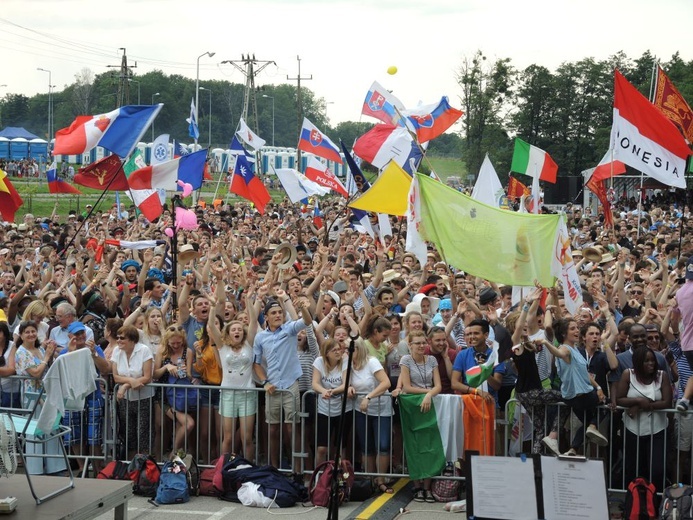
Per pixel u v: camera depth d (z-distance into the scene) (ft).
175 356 35.55
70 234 83.20
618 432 32.32
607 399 32.40
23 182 216.95
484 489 27.78
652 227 105.91
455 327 38.60
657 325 37.52
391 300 40.04
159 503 32.01
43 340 36.32
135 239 72.95
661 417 31.22
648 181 186.19
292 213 133.18
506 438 32.63
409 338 33.30
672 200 182.91
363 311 42.60
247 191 77.05
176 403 34.81
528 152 77.61
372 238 68.39
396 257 63.21
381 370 33.17
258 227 104.01
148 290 41.83
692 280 32.45
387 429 33.22
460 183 238.27
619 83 52.06
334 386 33.55
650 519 29.60
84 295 44.57
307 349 35.76
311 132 86.79
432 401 32.50
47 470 33.76
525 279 35.70
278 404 33.76
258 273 52.11
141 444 34.47
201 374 35.12
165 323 39.19
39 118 489.26
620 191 187.83
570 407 32.35
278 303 35.99
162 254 57.93
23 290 41.93
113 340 35.83
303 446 33.58
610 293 43.86
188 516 30.58
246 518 30.37
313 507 31.60
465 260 36.17
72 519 24.82
